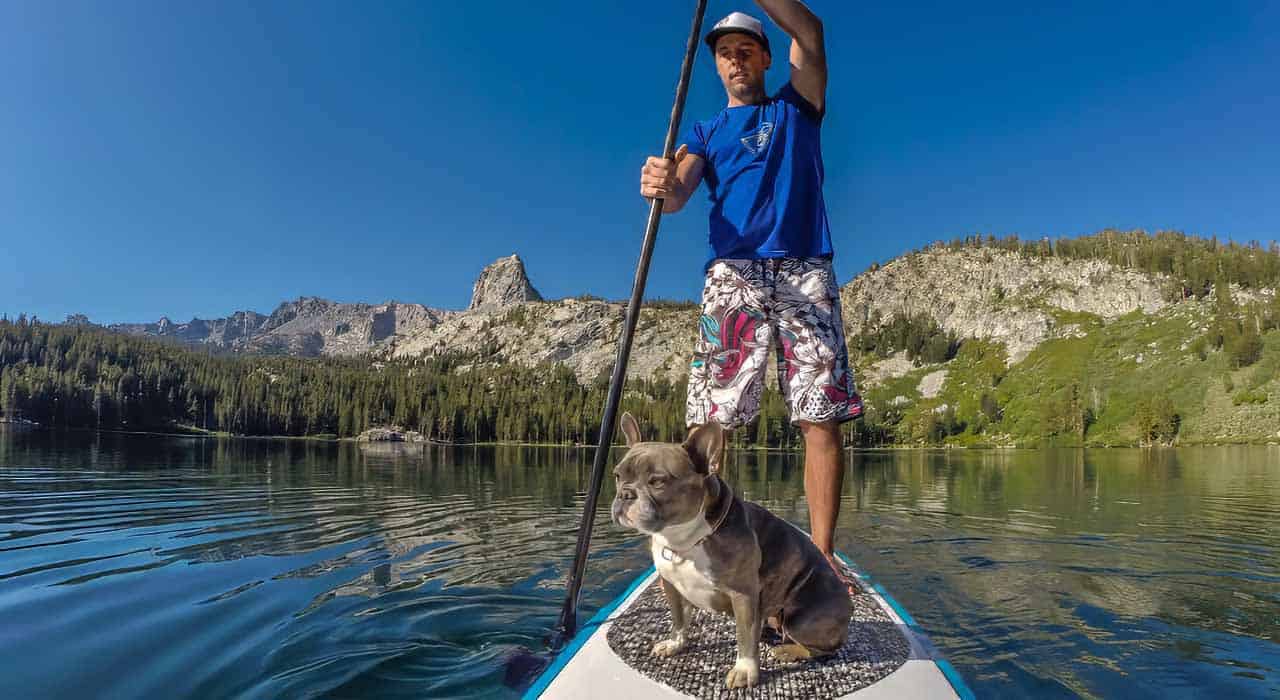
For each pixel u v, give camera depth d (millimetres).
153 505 10188
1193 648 3855
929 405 173125
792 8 3736
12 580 5223
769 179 4027
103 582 5160
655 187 3770
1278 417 104000
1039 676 3412
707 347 4125
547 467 25297
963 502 12508
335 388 155750
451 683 3150
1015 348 191500
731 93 4336
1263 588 5359
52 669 3357
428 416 129000
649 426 118312
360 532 7695
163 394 147250
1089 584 5473
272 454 33094
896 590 5270
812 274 3969
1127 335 171500
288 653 3580
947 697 2596
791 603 2955
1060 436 128875
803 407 3932
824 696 2586
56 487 13062
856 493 14852
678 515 2500
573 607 3805
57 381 125750
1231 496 14055
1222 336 140750
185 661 3461
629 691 2627
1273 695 3180
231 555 6262
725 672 2799
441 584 5176
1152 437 112312
